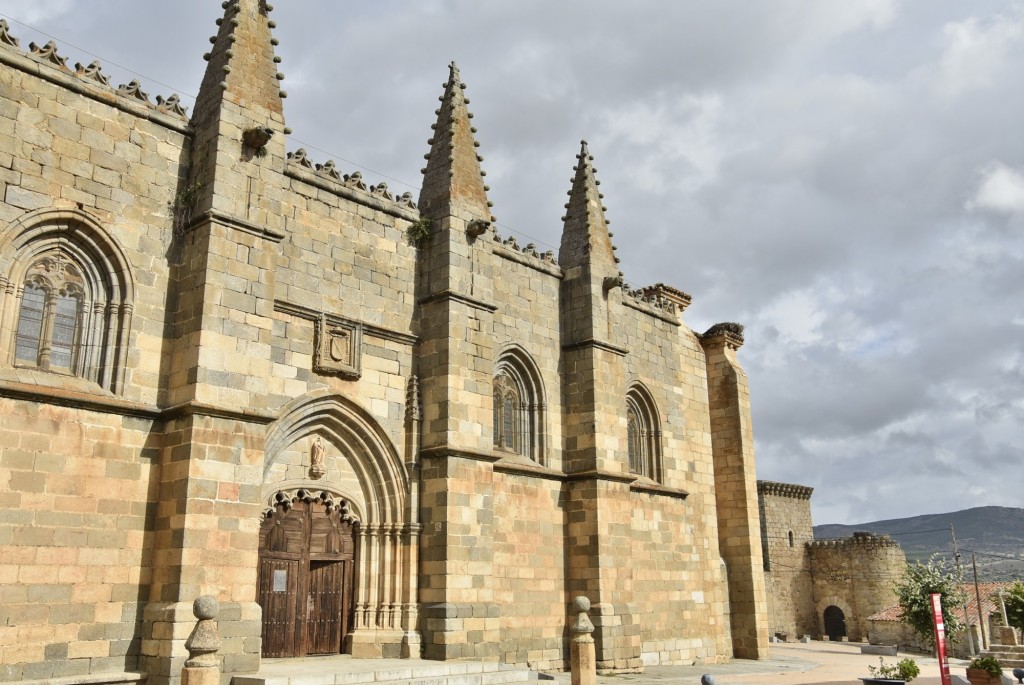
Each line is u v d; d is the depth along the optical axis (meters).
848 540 71.94
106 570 20.19
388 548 26.66
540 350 33.31
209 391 21.42
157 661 19.75
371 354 27.20
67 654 19.28
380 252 28.22
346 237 27.23
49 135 21.11
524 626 29.98
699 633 38.00
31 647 18.78
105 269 21.84
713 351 44.62
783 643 63.69
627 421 37.81
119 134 22.44
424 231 29.45
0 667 18.25
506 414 32.25
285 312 25.12
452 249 28.97
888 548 70.25
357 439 26.52
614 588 31.89
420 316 29.02
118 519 20.59
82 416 20.45
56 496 19.69
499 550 29.80
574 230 35.72
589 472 32.34
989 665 29.33
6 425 19.20
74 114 21.67
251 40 24.83
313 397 25.17
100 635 19.83
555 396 33.56
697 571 38.78
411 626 26.23
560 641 31.22
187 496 20.48
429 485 27.34
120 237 21.94
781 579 70.69
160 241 22.72
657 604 35.84
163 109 23.53
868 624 64.62
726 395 43.78
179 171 23.52
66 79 21.53
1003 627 51.03
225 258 22.47
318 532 25.72
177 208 23.14
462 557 26.88
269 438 24.05
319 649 25.28
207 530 20.70
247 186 23.48
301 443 25.42
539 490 31.86
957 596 59.03
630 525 33.44
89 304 21.62
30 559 19.06
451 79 31.88
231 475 21.41
